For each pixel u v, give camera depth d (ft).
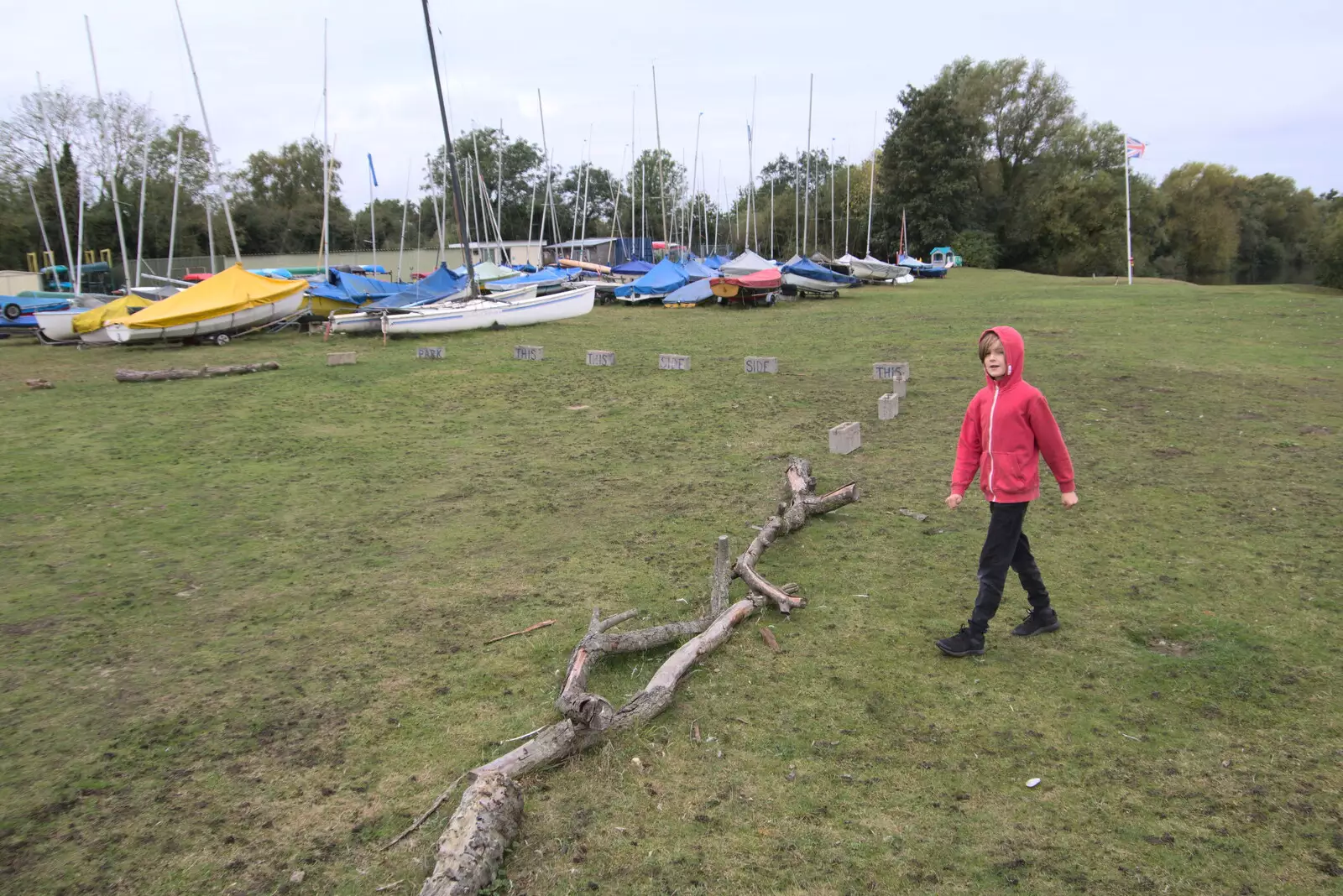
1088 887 9.55
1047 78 231.50
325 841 10.81
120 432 38.42
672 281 108.78
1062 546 20.72
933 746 12.50
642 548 21.80
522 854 10.36
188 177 187.73
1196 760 11.93
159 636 17.28
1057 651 15.38
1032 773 11.79
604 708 12.67
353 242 227.81
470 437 36.11
